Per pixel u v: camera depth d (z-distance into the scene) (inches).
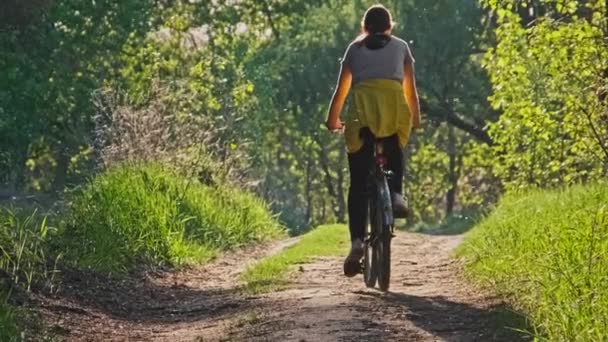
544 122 1194.6
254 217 1284.4
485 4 1264.8
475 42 2851.9
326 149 4394.7
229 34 2940.5
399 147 621.9
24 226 724.0
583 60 1106.1
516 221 810.2
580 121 1099.9
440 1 2819.9
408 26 2824.8
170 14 2881.4
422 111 2957.7
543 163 1353.3
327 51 3075.8
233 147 1542.8
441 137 4185.5
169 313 624.4
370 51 617.6
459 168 4247.0
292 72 3110.2
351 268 628.7
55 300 600.4
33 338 494.9
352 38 3063.5
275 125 3735.2
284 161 4724.4
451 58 2839.6
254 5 3201.3
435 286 665.0
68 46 2084.2
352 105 615.2
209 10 2913.4
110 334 541.0
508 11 1256.2
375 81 612.4
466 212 2878.9
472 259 766.5
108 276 727.1
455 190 4461.1
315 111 3265.3
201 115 1551.4
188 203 1100.5
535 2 1258.6
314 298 595.2
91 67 2166.6
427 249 1005.8
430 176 4539.9
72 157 2187.5
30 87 1942.7
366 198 629.3
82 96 2032.5
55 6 2071.9
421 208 4633.4
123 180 1015.6
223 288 749.9
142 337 536.7
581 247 569.3
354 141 618.8
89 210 872.3
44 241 733.3
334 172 4913.9
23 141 1988.2
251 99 2610.7
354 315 522.0
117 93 1440.7
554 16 1330.0
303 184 4980.3
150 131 1306.6
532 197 1002.1
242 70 2736.2
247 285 715.4
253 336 489.1
